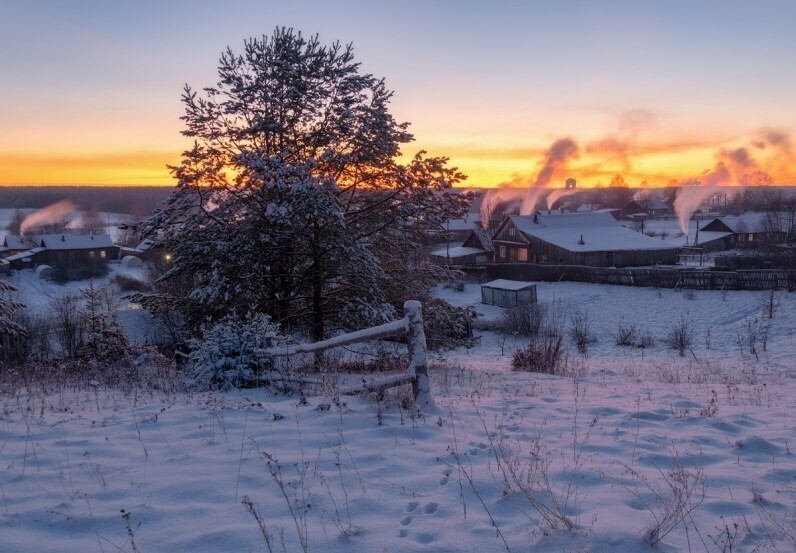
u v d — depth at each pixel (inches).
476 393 345.4
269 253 605.3
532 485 166.4
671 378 577.0
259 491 166.4
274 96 604.4
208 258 588.7
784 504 154.8
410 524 144.8
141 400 306.5
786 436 231.1
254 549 131.7
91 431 232.8
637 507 153.9
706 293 1675.7
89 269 3336.6
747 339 1155.9
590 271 2025.1
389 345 642.8
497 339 1413.6
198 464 189.3
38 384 398.3
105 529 141.8
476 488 167.0
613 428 244.1
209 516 149.9
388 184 646.5
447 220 666.2
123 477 177.6
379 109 615.2
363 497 161.0
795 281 1576.0
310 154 626.2
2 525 140.3
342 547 132.3
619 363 965.2
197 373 340.2
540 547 130.0
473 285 2258.9
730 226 3078.2
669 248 2315.5
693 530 139.4
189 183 595.2
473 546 132.1
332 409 261.0
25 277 3277.6
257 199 609.9
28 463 191.2
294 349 310.2
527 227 2559.1
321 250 605.9
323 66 628.4
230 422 241.8
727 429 243.3
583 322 1491.1
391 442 212.8
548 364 651.5
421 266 710.5
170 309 689.0
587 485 169.9
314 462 190.7
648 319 1467.8
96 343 716.0
